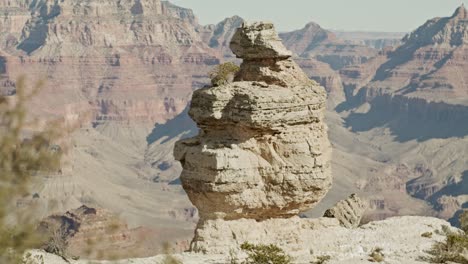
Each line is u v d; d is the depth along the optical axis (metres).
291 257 40.62
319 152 43.59
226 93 42.72
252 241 42.41
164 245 31.02
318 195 44.03
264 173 42.59
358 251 44.16
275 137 42.81
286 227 44.00
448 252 44.38
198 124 43.94
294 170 42.88
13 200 18.97
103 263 37.06
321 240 45.09
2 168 18.31
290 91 42.91
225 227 42.19
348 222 54.47
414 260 42.75
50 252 44.09
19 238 19.48
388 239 47.19
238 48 44.84
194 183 42.41
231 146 42.00
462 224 53.69
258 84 43.34
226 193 41.56
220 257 40.50
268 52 43.38
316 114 43.62
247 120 41.62
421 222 52.53
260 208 42.94
